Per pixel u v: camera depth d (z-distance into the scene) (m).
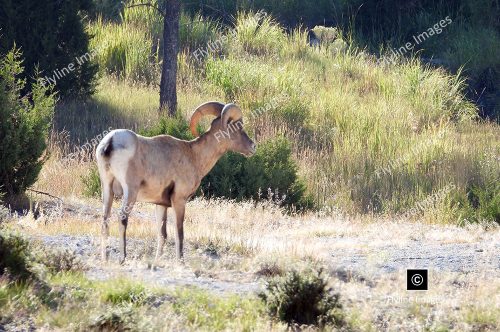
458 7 141.75
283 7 145.38
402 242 51.59
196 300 31.56
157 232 46.66
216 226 54.47
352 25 138.88
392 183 78.25
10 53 63.31
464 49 130.62
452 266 43.59
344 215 70.31
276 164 72.94
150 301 30.95
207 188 70.69
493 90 127.62
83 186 69.56
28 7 91.25
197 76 111.88
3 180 59.34
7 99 60.03
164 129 73.69
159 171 40.94
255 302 32.22
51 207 60.12
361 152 86.69
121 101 98.06
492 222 65.75
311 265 34.50
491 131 107.38
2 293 28.84
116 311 27.95
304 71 118.81
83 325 27.47
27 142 59.69
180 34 121.19
